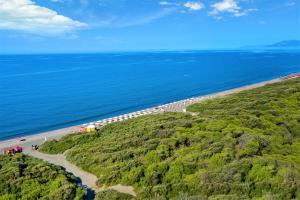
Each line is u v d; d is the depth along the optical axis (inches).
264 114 2007.9
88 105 3617.1
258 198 944.9
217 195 983.6
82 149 1568.7
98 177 1278.3
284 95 2738.7
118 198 1051.3
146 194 1063.6
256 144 1362.0
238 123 1766.7
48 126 2672.2
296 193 979.9
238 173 1090.7
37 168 1301.7
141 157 1357.0
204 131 1612.9
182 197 978.1
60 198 1064.8
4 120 2896.2
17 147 1760.6
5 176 1207.6
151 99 3941.9
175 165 1214.9
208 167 1194.6
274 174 1074.1
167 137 1594.5
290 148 1441.9
